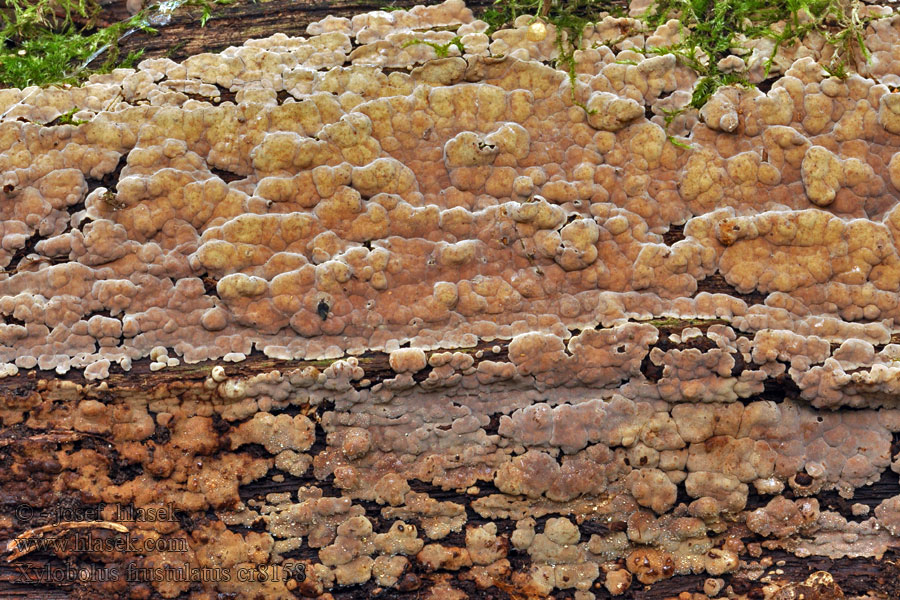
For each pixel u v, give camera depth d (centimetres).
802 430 213
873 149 220
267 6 239
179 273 211
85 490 204
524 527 213
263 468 209
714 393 211
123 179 211
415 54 223
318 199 215
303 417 210
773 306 214
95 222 209
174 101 218
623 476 213
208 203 213
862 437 213
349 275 211
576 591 213
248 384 207
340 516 210
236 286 208
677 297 216
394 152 218
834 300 214
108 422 206
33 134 213
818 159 217
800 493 212
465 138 216
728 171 219
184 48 235
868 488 214
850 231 214
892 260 214
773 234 215
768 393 213
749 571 214
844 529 213
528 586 211
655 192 220
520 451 212
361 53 225
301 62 225
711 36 231
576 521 214
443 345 212
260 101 219
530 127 221
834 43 226
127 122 215
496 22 234
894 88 224
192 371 208
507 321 214
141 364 209
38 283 209
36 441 204
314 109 217
